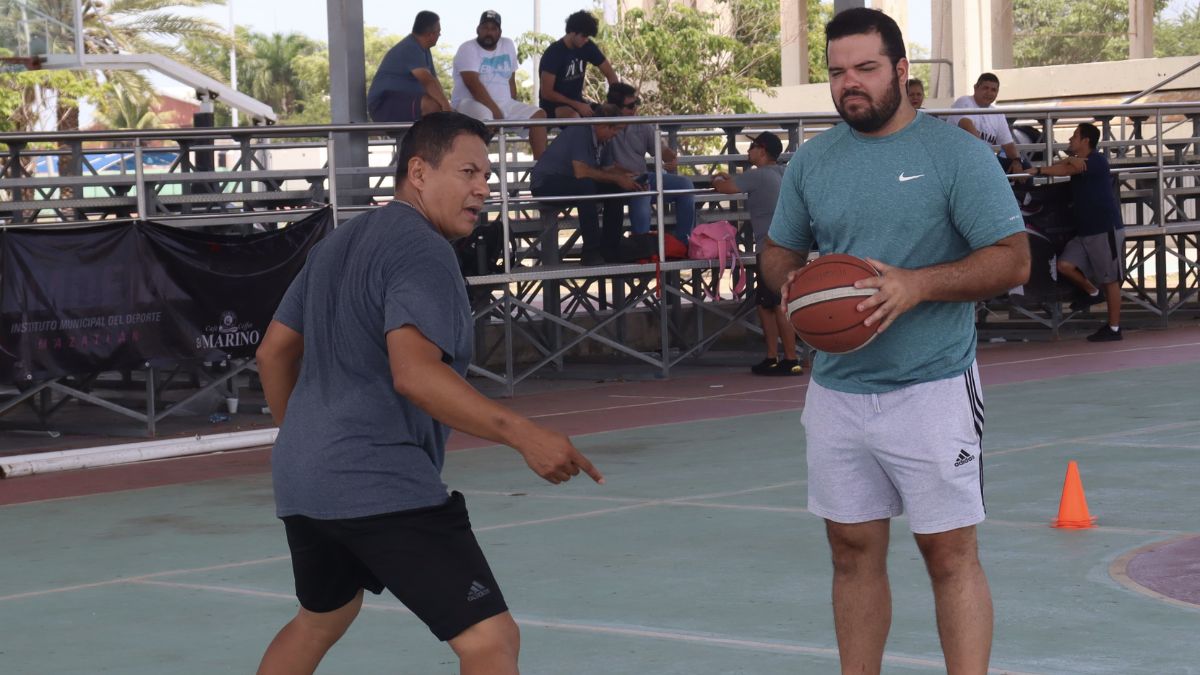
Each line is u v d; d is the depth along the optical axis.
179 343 11.94
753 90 38.94
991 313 21.69
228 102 19.73
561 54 16.08
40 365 11.30
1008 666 5.01
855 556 4.38
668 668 5.11
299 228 12.49
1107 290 17.62
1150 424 10.80
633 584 6.43
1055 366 15.23
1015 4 57.25
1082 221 17.36
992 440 10.37
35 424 13.22
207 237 12.03
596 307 21.08
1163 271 19.25
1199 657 5.04
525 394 14.83
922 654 5.18
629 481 9.28
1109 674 4.88
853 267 4.05
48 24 18.91
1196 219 20.56
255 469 10.53
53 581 6.97
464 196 3.81
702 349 17.77
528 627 5.75
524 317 18.25
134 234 11.72
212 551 7.56
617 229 15.06
